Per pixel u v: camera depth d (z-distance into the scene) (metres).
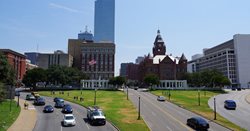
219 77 155.38
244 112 76.88
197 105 86.50
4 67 90.44
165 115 66.88
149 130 49.00
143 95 118.12
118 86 182.12
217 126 55.19
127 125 52.81
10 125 49.62
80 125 52.41
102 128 49.97
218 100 104.38
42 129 47.69
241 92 143.25
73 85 191.25
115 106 81.06
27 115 62.19
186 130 49.94
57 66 175.50
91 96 110.25
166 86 197.38
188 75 198.50
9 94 79.12
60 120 57.62
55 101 88.06
